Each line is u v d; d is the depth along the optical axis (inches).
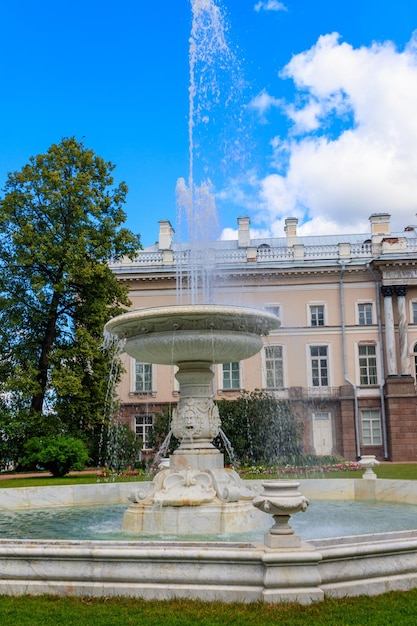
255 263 1549.0
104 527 370.6
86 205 1123.3
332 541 229.3
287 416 1282.0
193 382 394.9
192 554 220.4
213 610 205.6
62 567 229.9
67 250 1074.1
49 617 203.6
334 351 1541.6
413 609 204.1
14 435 1054.4
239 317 360.2
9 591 229.9
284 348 1544.0
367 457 548.4
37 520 406.9
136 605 213.2
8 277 1107.9
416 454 1464.1
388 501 486.6
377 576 225.1
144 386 1544.0
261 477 825.5
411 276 1530.5
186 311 348.5
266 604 208.1
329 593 215.2
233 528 338.0
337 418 1520.7
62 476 962.1
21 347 1116.5
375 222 1674.5
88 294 1125.1
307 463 1176.2
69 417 1108.5
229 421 1223.5
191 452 378.6
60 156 1131.9
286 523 225.8
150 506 350.3
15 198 1092.5
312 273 1552.7
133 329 376.2
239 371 1530.5
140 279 1540.4
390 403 1485.0
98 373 1071.6
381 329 1535.4
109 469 1026.7
